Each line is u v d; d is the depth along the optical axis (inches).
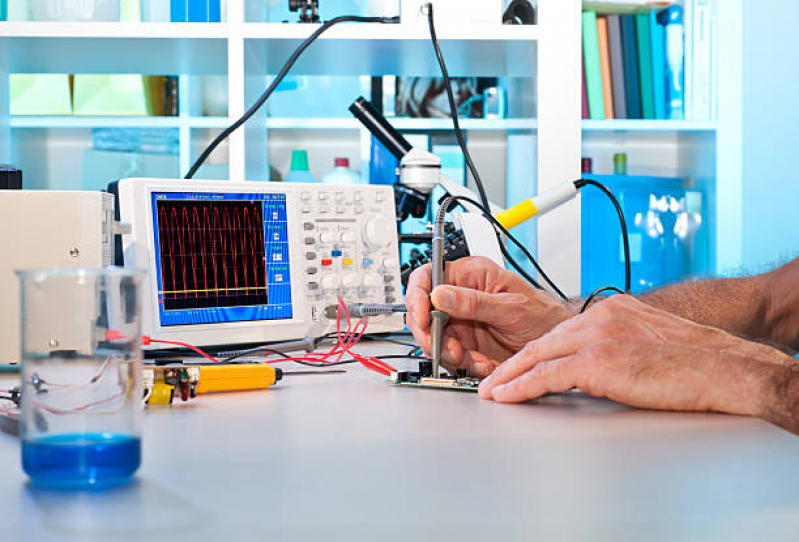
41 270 18.9
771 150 103.3
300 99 110.7
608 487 18.2
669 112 104.0
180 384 31.7
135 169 113.6
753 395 27.9
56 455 17.9
